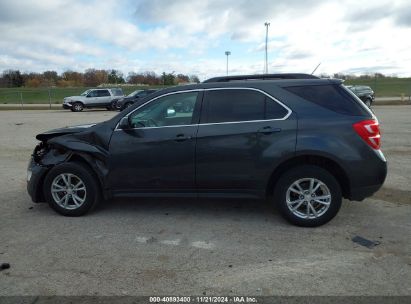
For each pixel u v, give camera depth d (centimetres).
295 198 483
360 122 462
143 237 458
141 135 500
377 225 483
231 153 479
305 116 469
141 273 371
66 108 3058
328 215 472
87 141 518
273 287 342
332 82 483
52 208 536
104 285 351
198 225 495
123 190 517
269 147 470
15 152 1067
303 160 480
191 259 399
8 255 415
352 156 458
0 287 350
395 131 1377
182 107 499
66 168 521
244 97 487
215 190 497
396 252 407
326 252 410
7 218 530
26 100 4756
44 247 434
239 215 529
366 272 366
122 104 2828
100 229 485
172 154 493
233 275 364
